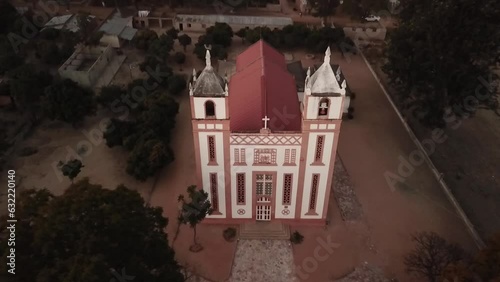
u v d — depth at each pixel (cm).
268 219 5312
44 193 3756
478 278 3781
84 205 3497
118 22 9019
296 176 4894
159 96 6838
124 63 8475
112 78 7994
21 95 6569
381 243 5156
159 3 10494
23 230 3478
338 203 5678
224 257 4953
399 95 7456
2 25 8800
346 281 4734
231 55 8831
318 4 9500
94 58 8188
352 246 5116
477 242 5125
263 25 9450
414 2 6706
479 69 6200
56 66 8288
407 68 6419
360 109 7519
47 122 6994
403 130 7044
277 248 5062
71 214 3462
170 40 8456
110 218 3528
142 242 3784
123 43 8950
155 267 3884
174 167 6162
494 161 6544
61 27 8881
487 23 5762
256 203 5156
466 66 5934
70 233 3444
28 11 9206
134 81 7412
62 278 3123
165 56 8044
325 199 5075
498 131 7188
